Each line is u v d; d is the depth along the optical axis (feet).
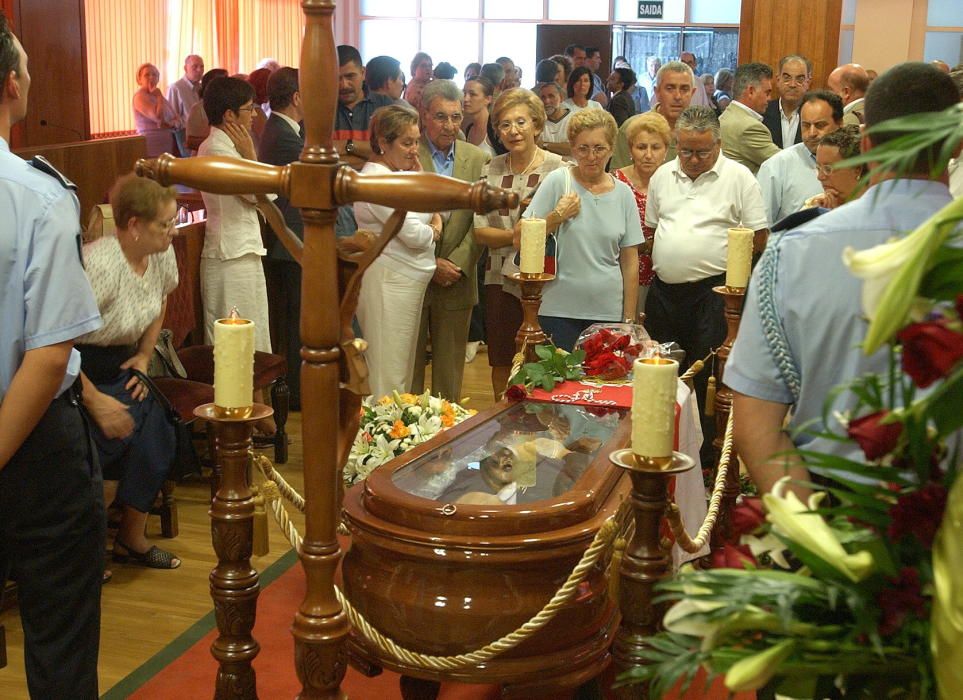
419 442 11.86
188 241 17.40
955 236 3.51
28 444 7.99
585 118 15.44
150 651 11.56
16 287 7.58
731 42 52.47
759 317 6.01
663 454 6.04
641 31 52.95
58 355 7.66
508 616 7.75
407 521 7.94
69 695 8.50
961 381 3.60
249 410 6.56
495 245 16.74
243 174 5.30
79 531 8.36
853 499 3.92
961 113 3.54
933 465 3.89
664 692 3.82
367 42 57.36
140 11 40.37
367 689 10.73
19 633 11.89
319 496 5.53
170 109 40.45
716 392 12.34
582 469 9.04
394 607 7.92
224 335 6.38
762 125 20.84
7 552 8.39
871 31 48.60
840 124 17.25
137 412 13.23
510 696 7.89
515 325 17.04
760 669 3.68
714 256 16.03
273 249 19.49
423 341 18.65
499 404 11.18
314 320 5.33
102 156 22.65
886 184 5.66
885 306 3.46
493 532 7.77
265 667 11.09
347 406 5.69
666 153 19.08
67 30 26.91
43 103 26.81
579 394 11.62
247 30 48.39
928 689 3.85
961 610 3.50
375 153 16.43
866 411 5.50
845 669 3.82
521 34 55.98
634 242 15.98
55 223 7.61
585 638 8.17
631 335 13.38
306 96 5.16
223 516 6.61
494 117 17.48
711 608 3.78
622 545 6.70
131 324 13.30
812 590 3.82
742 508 4.22
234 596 6.70
